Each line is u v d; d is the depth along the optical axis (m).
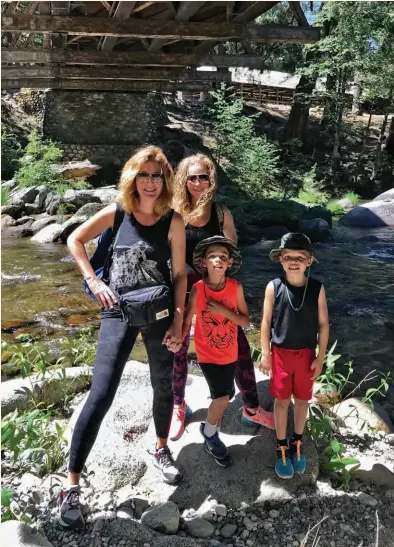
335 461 2.48
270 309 2.42
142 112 16.34
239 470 2.48
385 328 5.55
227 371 2.42
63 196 11.19
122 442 2.65
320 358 2.39
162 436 2.47
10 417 2.51
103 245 2.39
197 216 2.57
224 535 2.21
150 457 2.60
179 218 2.32
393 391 4.07
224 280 2.43
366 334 5.37
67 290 6.46
